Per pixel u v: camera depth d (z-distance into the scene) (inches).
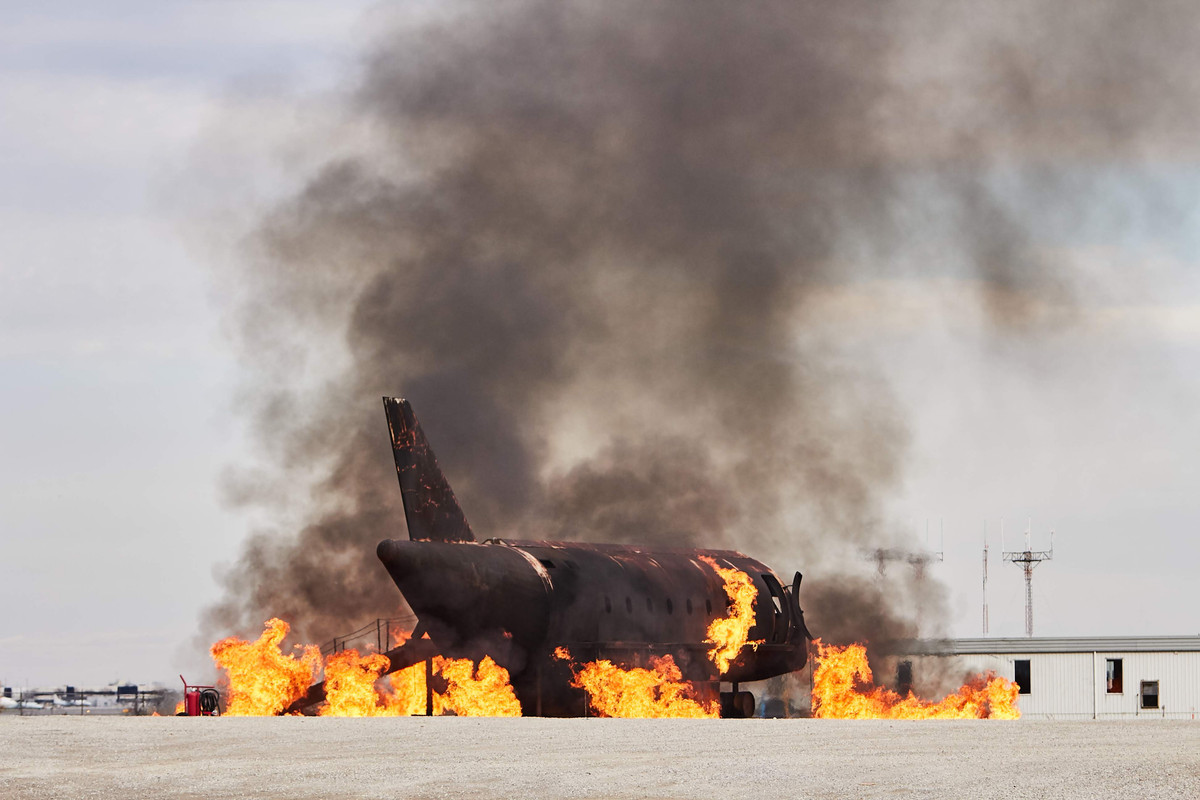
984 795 2628.0
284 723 4849.9
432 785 2913.4
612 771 3125.0
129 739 4018.2
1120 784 2753.4
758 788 2802.7
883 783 2837.1
